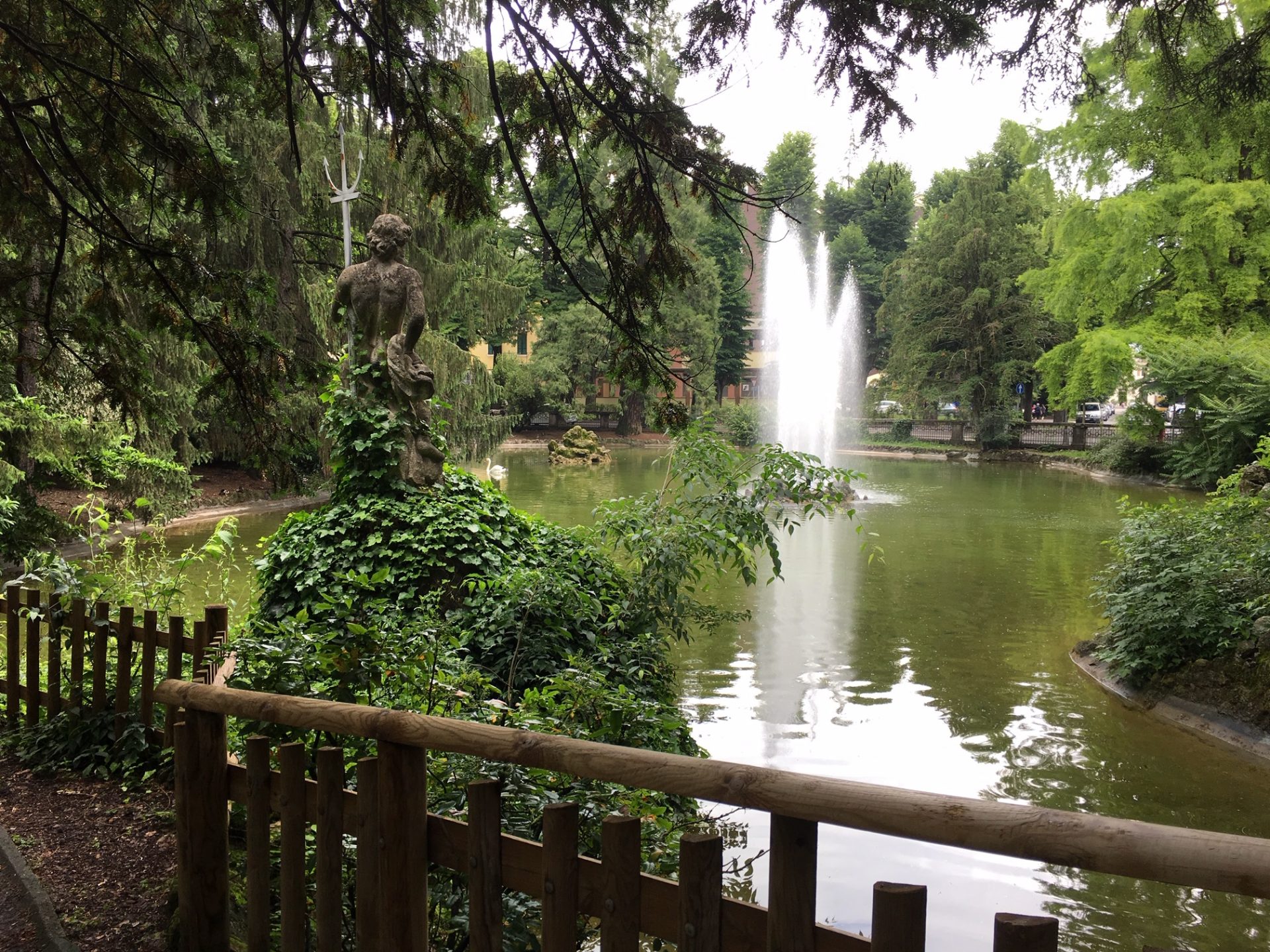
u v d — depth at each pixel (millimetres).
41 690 6047
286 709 2668
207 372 17812
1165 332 29859
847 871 5734
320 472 22953
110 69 5855
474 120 5594
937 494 27516
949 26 4004
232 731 4453
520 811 3271
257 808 2799
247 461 7648
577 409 52375
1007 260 45781
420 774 2408
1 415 13523
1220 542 9930
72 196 6863
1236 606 9148
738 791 1792
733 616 8398
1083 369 32688
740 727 8133
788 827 1758
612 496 25797
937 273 47188
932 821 1594
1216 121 7598
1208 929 5109
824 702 8828
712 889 1851
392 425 8016
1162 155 26250
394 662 4004
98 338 6363
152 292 6242
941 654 10539
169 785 4785
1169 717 8594
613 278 5574
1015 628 11758
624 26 4566
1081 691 9359
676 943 1927
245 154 18109
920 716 8508
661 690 7219
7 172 5789
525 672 6473
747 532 7531
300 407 19859
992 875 5707
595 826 3506
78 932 3301
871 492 27969
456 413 24344
